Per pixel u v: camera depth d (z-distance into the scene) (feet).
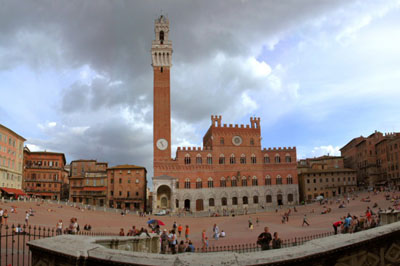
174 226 211.20
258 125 497.05
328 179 515.09
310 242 33.58
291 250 30.94
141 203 473.67
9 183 397.60
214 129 478.59
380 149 522.06
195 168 460.96
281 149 495.82
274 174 486.38
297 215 339.57
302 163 646.74
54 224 228.22
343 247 32.48
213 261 27.81
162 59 474.90
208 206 454.81
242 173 475.72
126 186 480.23
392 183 476.13
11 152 405.80
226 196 463.83
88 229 209.05
